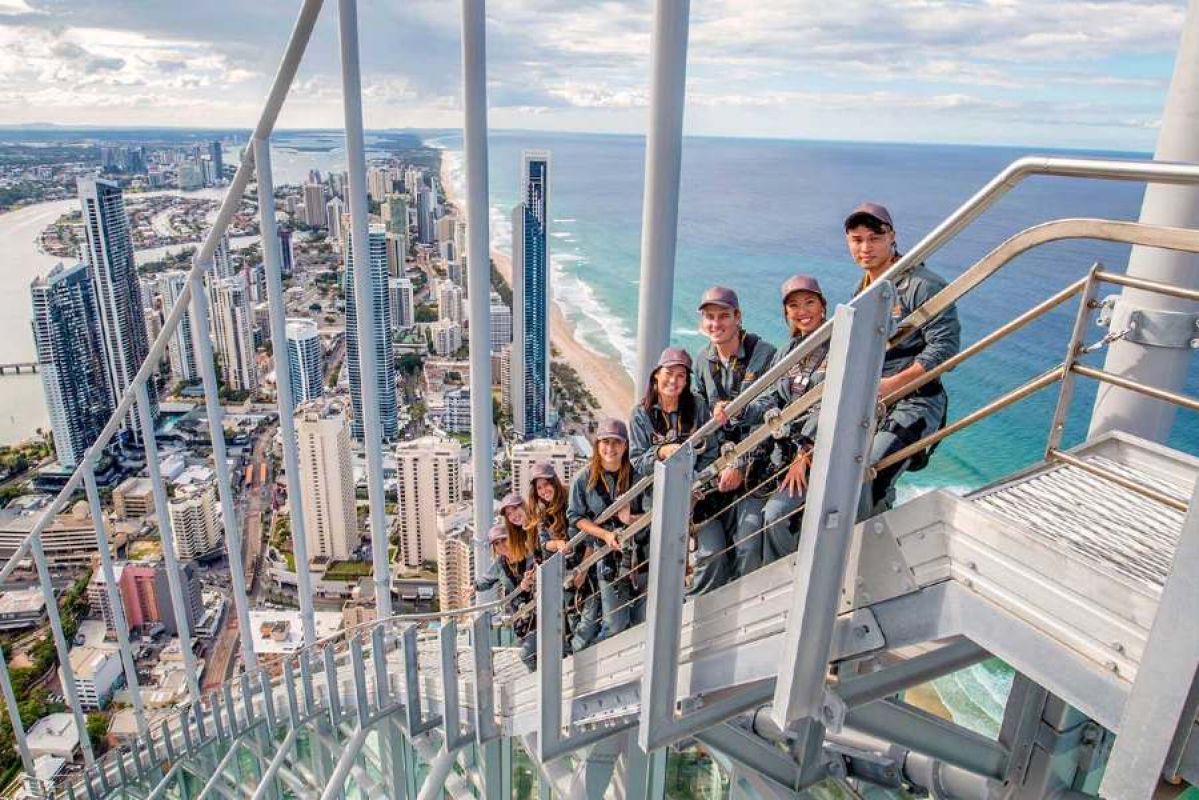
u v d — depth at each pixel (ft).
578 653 14.26
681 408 12.60
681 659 11.21
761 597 9.84
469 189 23.27
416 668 20.89
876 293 7.38
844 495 7.99
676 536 10.01
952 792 12.96
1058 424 7.67
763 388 8.77
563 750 14.46
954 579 7.55
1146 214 11.44
